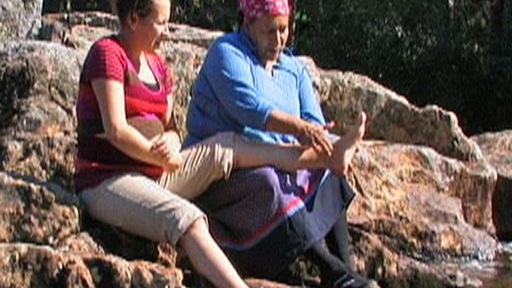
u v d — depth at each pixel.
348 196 6.68
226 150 6.50
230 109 6.59
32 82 7.62
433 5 19.59
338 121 9.47
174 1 20.00
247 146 6.55
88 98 6.18
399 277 7.40
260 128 6.55
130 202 6.05
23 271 5.71
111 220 6.14
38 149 6.93
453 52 19.52
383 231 8.15
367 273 7.37
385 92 9.59
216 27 20.09
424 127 9.55
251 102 6.54
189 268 6.41
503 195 9.45
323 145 6.50
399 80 19.59
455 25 19.62
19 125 7.41
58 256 5.73
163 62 6.49
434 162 8.95
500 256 8.46
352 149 6.53
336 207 6.65
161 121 6.38
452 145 9.46
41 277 5.71
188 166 6.47
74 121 7.58
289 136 6.74
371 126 9.59
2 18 11.25
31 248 5.73
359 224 8.01
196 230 5.95
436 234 8.24
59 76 7.66
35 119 7.43
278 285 6.24
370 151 8.74
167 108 6.43
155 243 6.23
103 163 6.18
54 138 7.02
